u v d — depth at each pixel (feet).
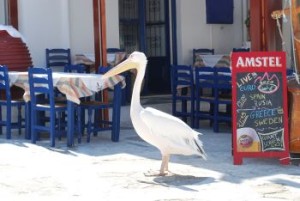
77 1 45.78
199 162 27.99
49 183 25.17
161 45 50.08
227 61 43.57
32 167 27.40
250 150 27.20
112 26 47.11
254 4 30.09
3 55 37.81
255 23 30.14
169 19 49.88
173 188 24.40
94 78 31.17
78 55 44.62
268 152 27.14
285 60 26.91
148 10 49.93
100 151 30.35
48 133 34.47
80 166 27.50
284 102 26.94
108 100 38.17
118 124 32.63
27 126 33.06
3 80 33.42
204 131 35.22
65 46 45.39
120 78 32.12
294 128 27.20
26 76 32.65
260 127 27.07
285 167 27.02
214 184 24.81
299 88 27.04
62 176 26.04
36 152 30.14
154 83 49.98
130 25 49.03
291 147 27.27
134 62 26.25
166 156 25.94
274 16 28.96
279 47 30.45
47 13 44.88
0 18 45.09
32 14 44.39
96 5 36.35
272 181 25.12
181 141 25.54
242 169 26.78
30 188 24.61
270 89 26.96
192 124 36.14
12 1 43.91
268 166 27.17
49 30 45.01
